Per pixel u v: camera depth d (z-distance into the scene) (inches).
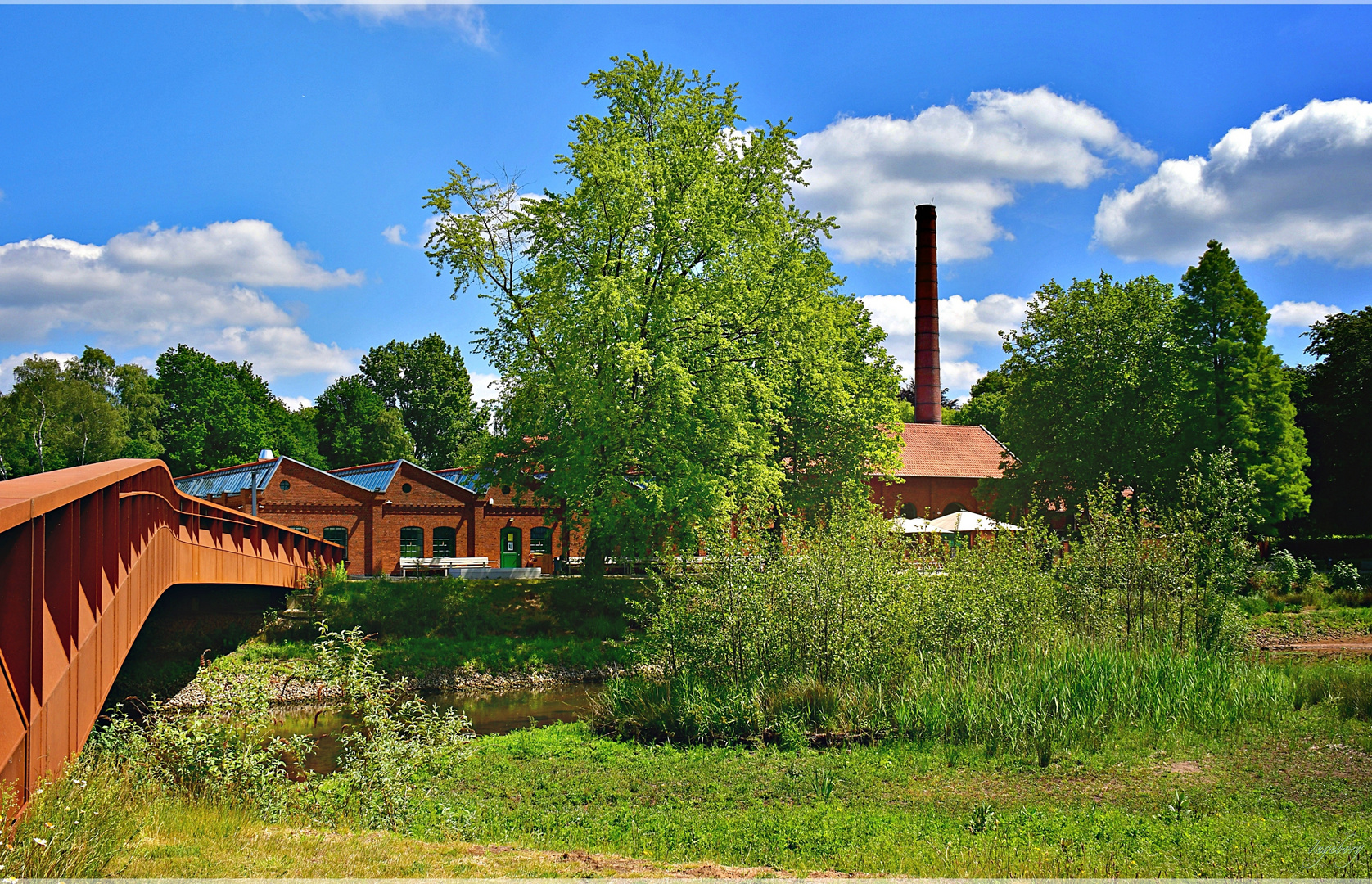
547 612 1278.3
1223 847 359.3
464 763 563.8
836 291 1546.5
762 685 660.1
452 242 1275.8
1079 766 516.4
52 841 255.9
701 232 1131.9
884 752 565.3
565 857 352.2
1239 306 1694.1
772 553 722.2
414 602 1256.2
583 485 1122.7
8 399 2596.0
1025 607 735.1
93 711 406.3
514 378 1290.6
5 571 292.2
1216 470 844.6
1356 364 2070.6
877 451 1633.9
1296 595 1419.8
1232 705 621.3
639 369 1061.8
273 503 1652.3
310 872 288.7
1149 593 826.2
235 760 407.5
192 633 1119.6
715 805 473.1
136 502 549.3
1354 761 501.0
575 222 1189.7
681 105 1217.4
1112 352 1713.8
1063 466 1712.6
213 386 3102.9
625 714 687.7
